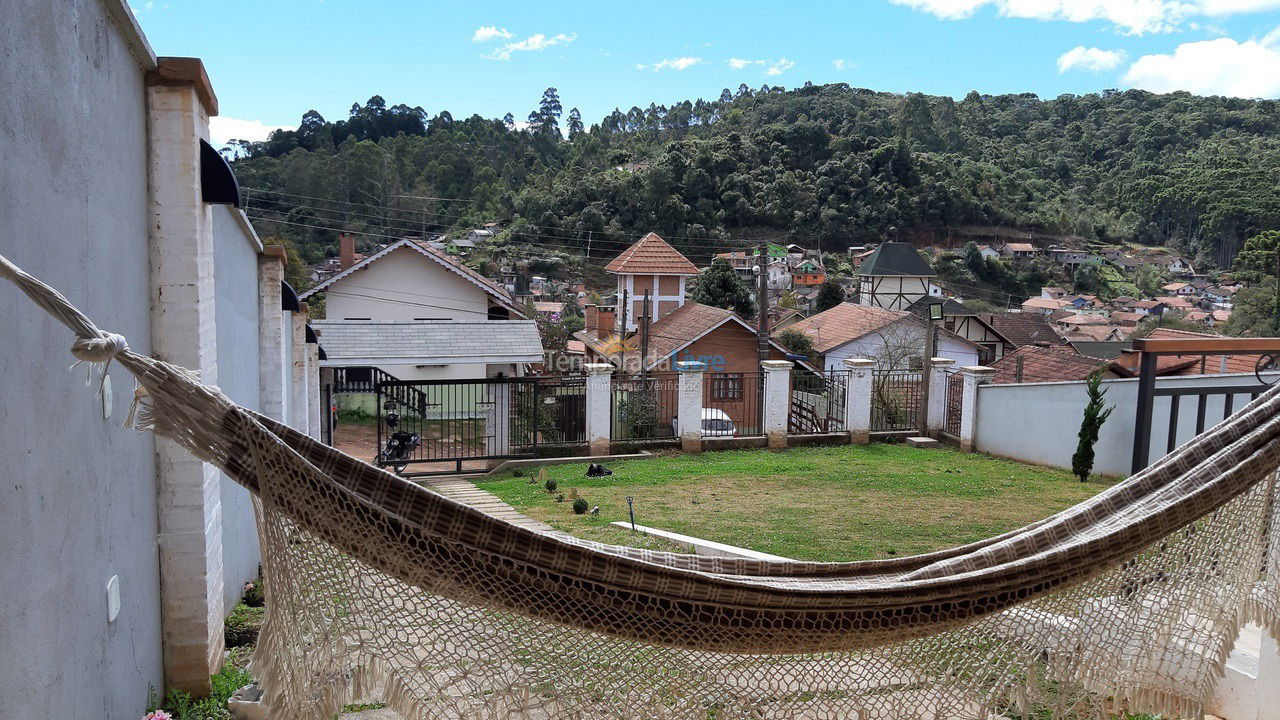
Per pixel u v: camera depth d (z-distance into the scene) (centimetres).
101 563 354
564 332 3017
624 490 1252
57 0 315
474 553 249
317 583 241
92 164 355
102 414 358
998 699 294
